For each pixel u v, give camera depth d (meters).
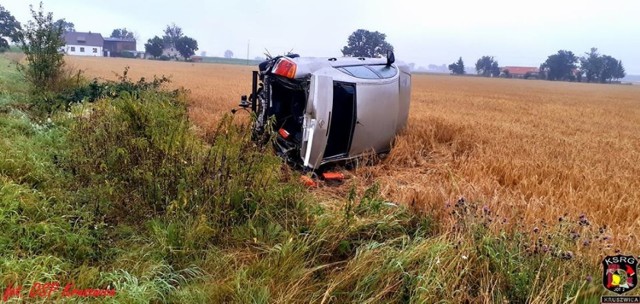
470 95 34.62
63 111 8.00
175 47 103.69
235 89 20.91
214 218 3.76
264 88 6.68
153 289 2.82
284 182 5.27
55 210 3.66
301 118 6.08
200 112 10.59
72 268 3.06
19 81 15.35
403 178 6.30
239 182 4.11
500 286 3.06
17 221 3.40
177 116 5.05
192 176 4.01
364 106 6.24
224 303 2.91
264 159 4.27
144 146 4.24
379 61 7.09
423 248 3.41
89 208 3.82
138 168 4.09
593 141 11.45
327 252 3.58
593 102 34.09
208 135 7.78
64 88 12.48
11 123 6.48
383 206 4.27
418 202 4.65
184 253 3.33
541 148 8.78
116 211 3.91
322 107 5.63
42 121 7.13
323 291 3.05
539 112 21.41
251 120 4.78
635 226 4.48
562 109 24.31
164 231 3.46
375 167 6.65
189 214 3.69
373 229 3.91
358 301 2.93
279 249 3.37
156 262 3.17
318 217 4.00
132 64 57.75
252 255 3.50
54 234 3.26
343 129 6.32
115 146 4.41
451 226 3.90
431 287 2.94
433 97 29.64
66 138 5.81
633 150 10.12
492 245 3.40
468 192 5.10
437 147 8.30
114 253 3.33
